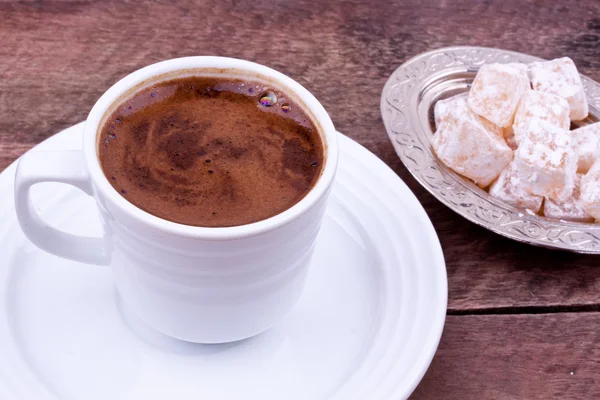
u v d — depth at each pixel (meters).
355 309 0.32
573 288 0.35
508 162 0.37
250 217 0.29
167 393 0.30
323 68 0.42
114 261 0.30
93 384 0.30
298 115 0.31
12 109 0.38
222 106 0.31
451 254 0.35
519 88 0.39
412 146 0.37
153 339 0.31
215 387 0.30
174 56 0.41
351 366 0.31
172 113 0.31
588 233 0.35
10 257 0.31
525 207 0.36
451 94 0.41
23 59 0.40
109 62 0.40
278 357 0.31
